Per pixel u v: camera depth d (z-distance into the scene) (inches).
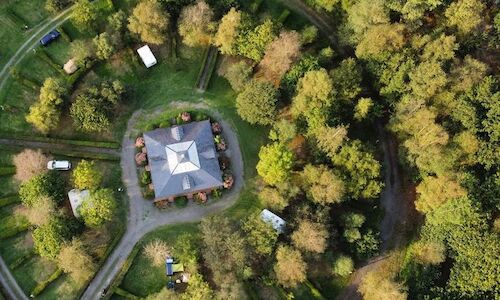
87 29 5172.2
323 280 4864.7
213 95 5255.9
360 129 5300.2
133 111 5113.2
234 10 4997.5
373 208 5108.3
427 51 4990.2
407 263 4955.7
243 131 5182.1
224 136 5152.6
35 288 4530.0
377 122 5369.1
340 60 5452.8
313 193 4692.4
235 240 4532.5
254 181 5049.2
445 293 4677.7
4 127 4906.5
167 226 4849.9
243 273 4544.8
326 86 4756.4
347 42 5275.6
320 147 4820.4
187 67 5300.2
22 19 5231.3
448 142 4889.3
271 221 4704.7
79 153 4891.7
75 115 4805.6
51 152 4869.6
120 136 5029.5
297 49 5004.9
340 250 4862.2
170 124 5098.4
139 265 4724.4
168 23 5162.4
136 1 5413.4
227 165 5029.5
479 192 4832.7
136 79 5196.9
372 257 4995.1
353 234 4712.1
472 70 4911.4
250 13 5447.8
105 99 4886.8
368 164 4726.9
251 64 5295.3
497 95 4815.5
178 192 4778.5
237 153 5118.1
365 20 4975.4
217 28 5147.6
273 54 4995.1
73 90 5064.0
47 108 4731.8
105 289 4626.0
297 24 5551.2
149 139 4891.7
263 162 4704.7
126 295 4598.9
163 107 5162.4
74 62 5054.1
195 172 4810.5
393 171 5280.5
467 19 5014.8
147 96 5172.2
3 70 5068.9
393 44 4980.3
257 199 4985.2
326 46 5511.8
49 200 4495.6
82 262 4429.1
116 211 4808.1
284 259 4517.7
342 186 4658.0
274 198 4734.3
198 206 4926.2
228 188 4972.9
